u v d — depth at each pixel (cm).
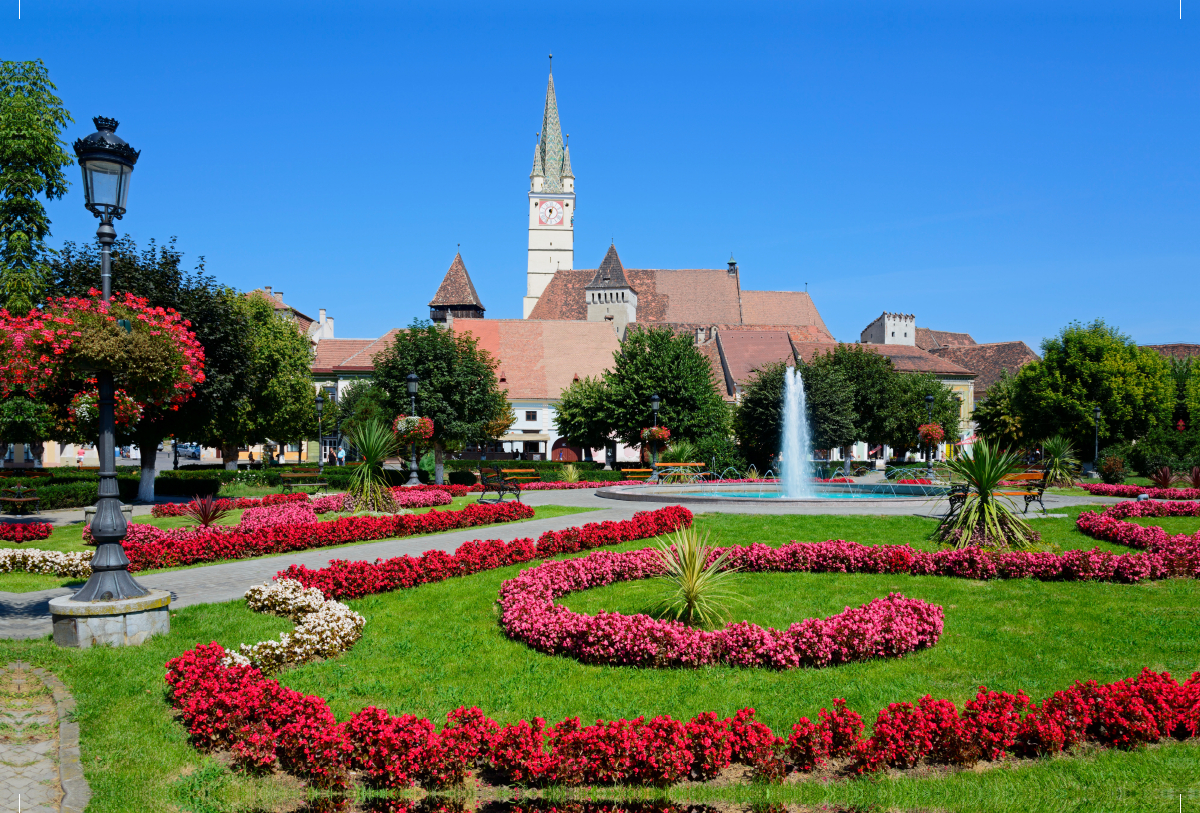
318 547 1416
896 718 527
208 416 2498
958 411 6328
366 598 1006
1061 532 1502
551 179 12331
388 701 641
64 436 2212
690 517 1647
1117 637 803
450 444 3309
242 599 986
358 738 522
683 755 507
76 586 1086
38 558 1182
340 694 654
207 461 7450
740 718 536
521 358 7188
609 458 4791
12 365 869
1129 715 555
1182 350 7469
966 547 1224
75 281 2348
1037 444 4712
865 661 739
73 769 514
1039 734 535
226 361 2548
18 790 491
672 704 632
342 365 7344
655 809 476
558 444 6844
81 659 720
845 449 5184
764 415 4416
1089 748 546
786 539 1438
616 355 4647
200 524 1711
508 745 516
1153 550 1255
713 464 3966
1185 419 5047
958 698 635
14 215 2077
